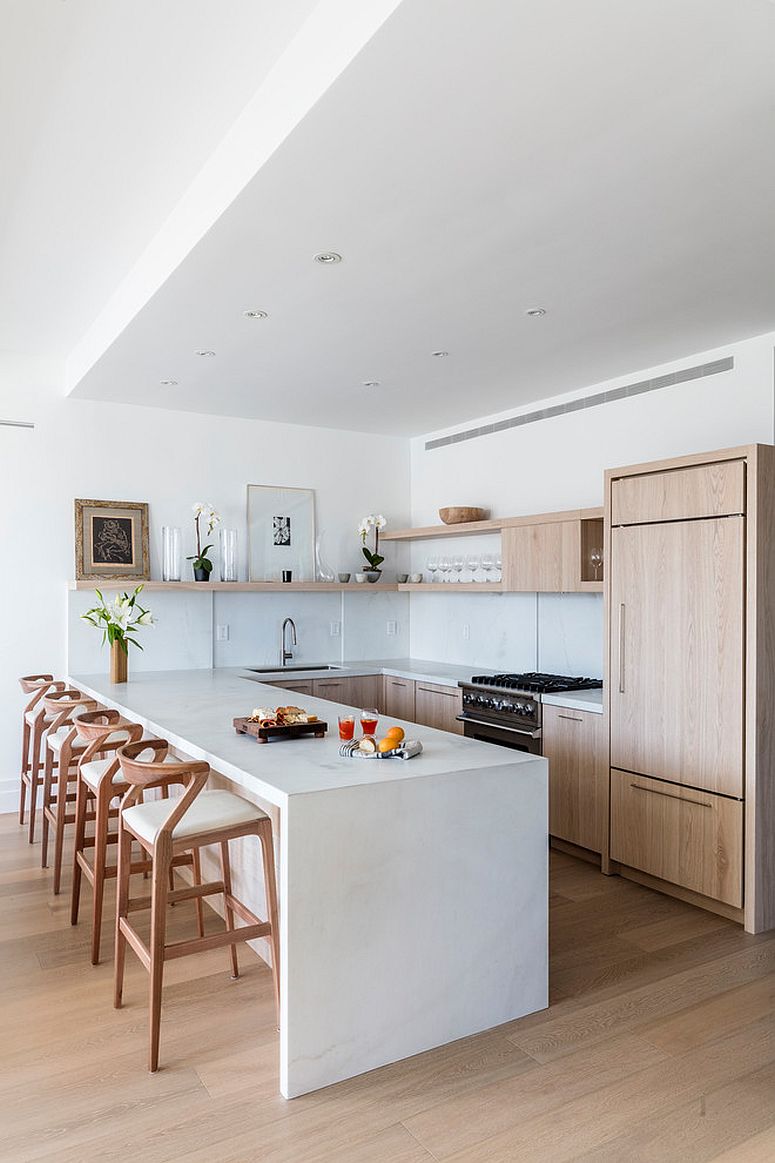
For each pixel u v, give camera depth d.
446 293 3.49
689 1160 2.07
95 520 5.50
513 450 5.75
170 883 3.77
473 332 4.03
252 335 4.07
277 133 2.30
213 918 3.54
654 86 2.02
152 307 3.66
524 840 2.79
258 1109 2.26
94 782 3.29
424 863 2.57
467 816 2.66
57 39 2.22
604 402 4.99
